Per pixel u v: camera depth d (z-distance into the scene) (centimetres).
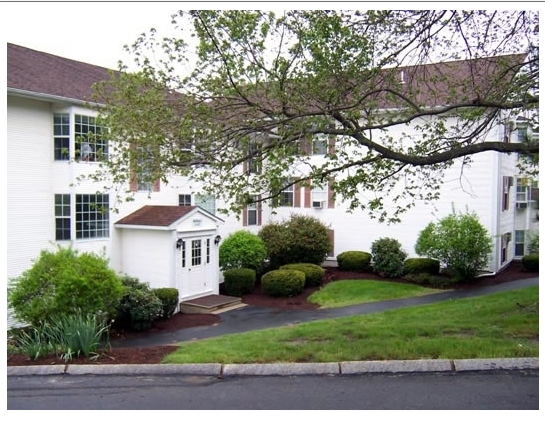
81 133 1405
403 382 559
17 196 1306
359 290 1717
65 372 615
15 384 577
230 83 739
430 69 1287
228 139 762
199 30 699
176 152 734
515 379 561
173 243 1530
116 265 1584
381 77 849
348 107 759
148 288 1385
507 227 2144
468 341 669
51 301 989
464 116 1032
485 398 511
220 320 1420
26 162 1330
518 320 796
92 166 1434
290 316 1435
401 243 2020
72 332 683
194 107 733
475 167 1903
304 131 757
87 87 1525
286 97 733
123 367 614
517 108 1002
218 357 636
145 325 1291
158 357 668
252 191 862
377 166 920
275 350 664
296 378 582
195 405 506
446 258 1778
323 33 687
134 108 745
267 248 1952
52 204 1403
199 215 1659
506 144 848
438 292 1678
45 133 1383
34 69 1469
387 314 977
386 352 632
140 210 1658
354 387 547
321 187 882
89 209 1468
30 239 1342
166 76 738
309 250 1972
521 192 2314
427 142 1002
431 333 732
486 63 1032
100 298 1026
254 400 517
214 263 1747
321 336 745
